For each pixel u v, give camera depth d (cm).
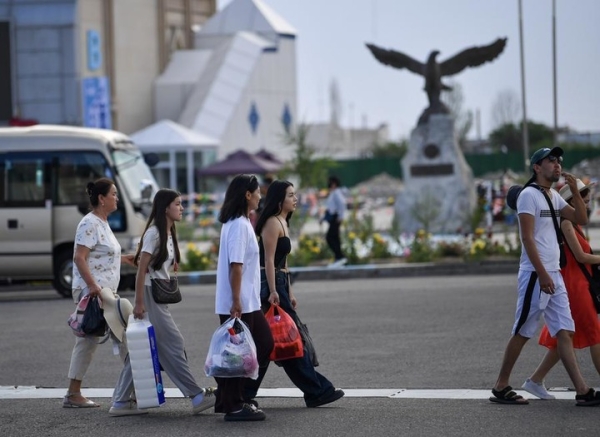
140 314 2784
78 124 13575
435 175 9219
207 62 16712
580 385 2733
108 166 6225
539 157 2770
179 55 17138
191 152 13675
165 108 16462
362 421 2647
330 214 7038
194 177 14025
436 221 9181
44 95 13625
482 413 2692
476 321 4384
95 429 2683
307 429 2577
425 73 9225
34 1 13725
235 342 2656
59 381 3422
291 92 17688
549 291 2692
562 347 2733
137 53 16262
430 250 7275
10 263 6225
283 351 2786
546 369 2844
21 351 4062
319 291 5912
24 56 13650
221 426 2650
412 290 5731
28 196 6231
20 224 6212
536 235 2741
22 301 6119
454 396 2934
